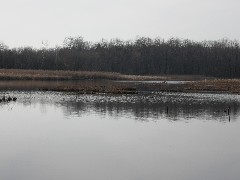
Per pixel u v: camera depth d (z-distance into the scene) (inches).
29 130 1179.3
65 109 1700.3
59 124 1295.5
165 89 2999.5
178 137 1114.7
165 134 1154.0
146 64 6683.1
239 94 2632.9
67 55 6235.2
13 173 764.0
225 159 888.3
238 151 961.5
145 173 782.5
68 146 984.9
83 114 1546.5
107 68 6476.4
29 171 778.8
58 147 972.6
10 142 1014.4
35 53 6107.3
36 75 4200.3
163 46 7367.1
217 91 2896.2
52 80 4089.6
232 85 3351.4
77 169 799.1
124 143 1028.5
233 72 6156.5
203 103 2018.9
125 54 6958.7
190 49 7091.5
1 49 6235.2
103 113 1583.4
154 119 1439.5
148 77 5108.3
